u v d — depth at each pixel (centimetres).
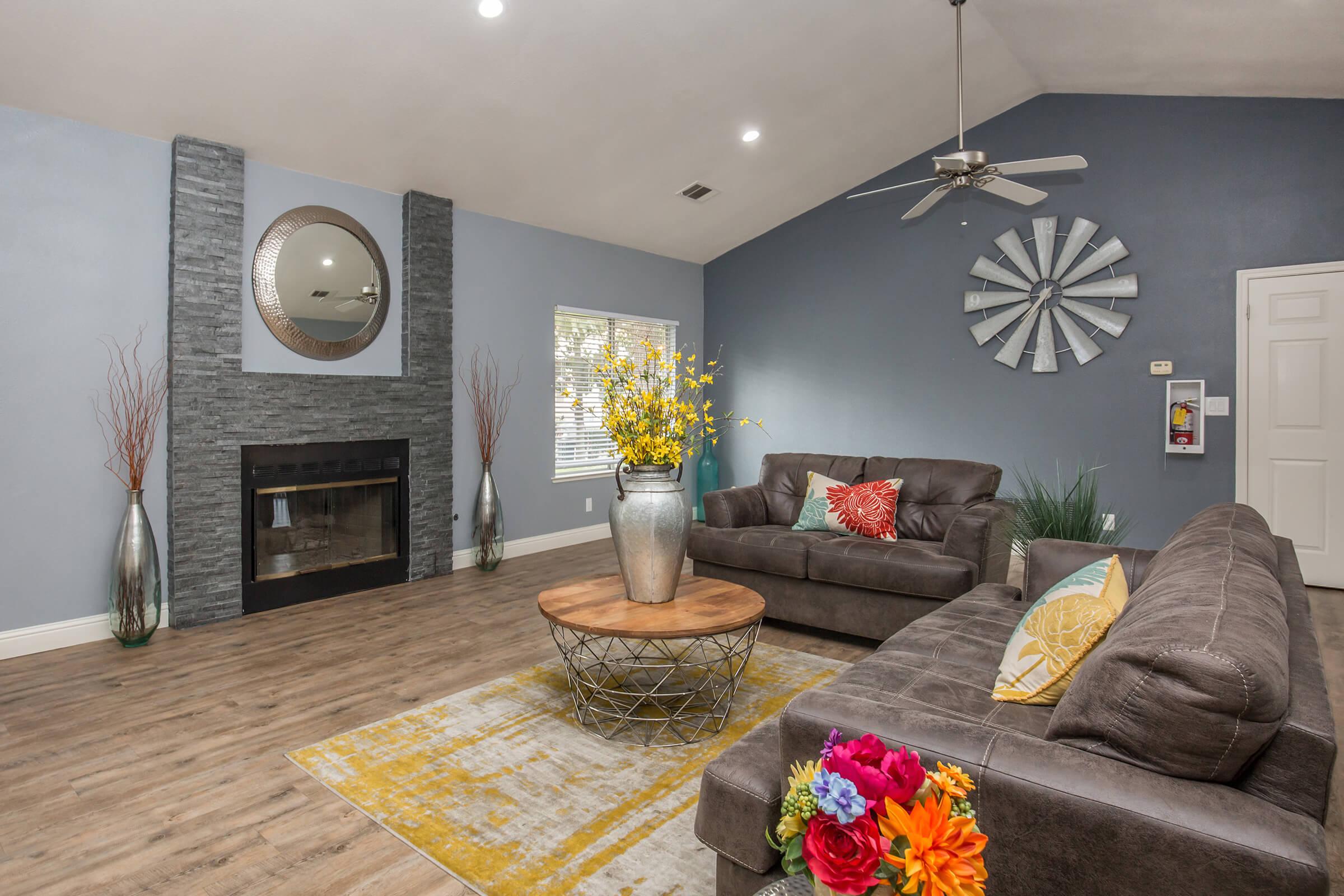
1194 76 433
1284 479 449
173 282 366
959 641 219
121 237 355
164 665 320
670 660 327
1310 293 438
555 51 369
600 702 279
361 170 434
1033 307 530
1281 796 105
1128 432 498
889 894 83
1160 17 359
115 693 288
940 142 563
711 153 511
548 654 334
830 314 638
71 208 341
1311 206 436
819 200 632
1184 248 475
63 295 340
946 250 571
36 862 182
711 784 149
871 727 132
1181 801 104
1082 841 109
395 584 466
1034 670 175
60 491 341
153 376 367
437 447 487
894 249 598
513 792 213
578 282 596
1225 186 461
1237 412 461
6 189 325
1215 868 99
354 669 315
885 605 342
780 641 361
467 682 300
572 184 510
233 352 387
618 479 277
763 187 583
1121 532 460
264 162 405
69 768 229
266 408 401
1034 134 523
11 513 329
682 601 273
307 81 352
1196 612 119
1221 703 102
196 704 278
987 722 165
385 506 464
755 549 378
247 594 397
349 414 438
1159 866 103
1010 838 116
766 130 495
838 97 471
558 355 586
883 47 426
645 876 175
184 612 372
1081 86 490
